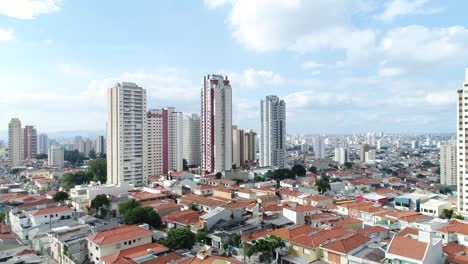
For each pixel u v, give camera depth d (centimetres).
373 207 12469
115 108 19550
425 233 6600
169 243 8469
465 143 13462
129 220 10538
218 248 9212
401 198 14688
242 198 15562
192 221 10819
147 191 16700
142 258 7212
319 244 7688
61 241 8488
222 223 10319
